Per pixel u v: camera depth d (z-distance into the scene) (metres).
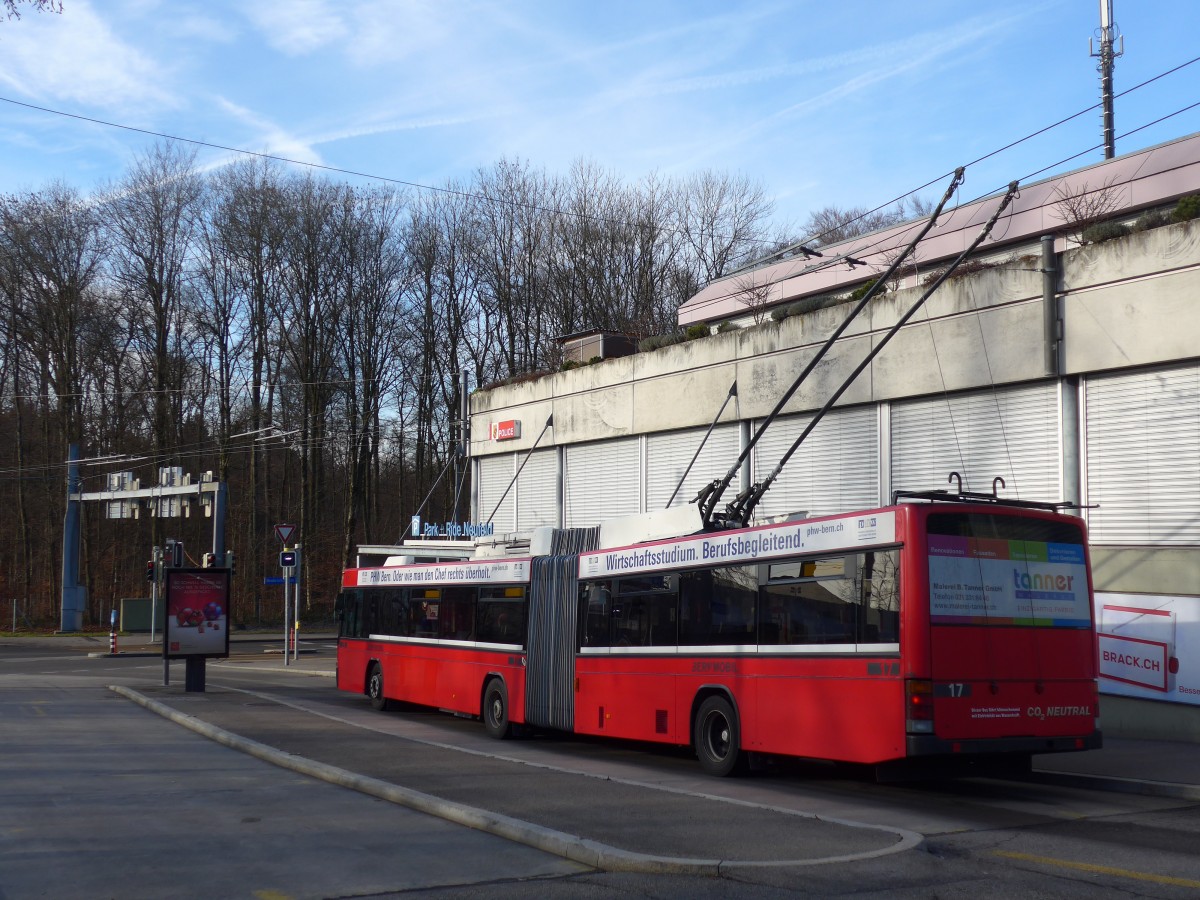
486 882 7.26
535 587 17.58
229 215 50.09
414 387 53.41
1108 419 16.97
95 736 16.14
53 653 41.47
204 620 24.52
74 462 44.94
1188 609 15.65
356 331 52.84
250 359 53.22
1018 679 11.00
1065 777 12.49
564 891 7.01
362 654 23.50
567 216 52.16
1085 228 18.44
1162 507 16.14
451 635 19.97
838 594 11.55
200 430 52.47
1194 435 15.80
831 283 26.45
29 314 49.69
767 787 12.12
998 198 22.69
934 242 23.42
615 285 51.59
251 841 8.55
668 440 26.33
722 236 52.31
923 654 10.56
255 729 16.91
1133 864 7.86
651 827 9.00
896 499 11.26
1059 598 11.47
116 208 50.22
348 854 8.09
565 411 29.97
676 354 25.89
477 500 34.25
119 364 52.50
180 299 51.03
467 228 52.34
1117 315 16.69
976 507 11.15
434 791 10.94
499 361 52.59
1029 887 7.12
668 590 14.36
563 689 16.42
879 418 20.73
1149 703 16.06
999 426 18.55
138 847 8.33
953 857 8.07
